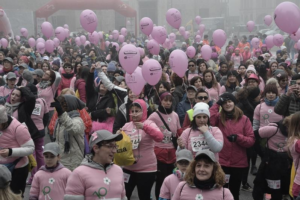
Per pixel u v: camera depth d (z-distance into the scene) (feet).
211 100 29.84
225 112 20.77
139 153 19.69
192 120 19.33
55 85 33.12
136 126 19.49
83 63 39.22
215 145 18.43
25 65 37.17
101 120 25.57
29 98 23.00
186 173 13.62
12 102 23.21
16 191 19.54
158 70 24.47
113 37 96.32
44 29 57.11
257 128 24.53
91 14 39.99
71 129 19.22
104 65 37.55
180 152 16.16
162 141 21.35
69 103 19.86
